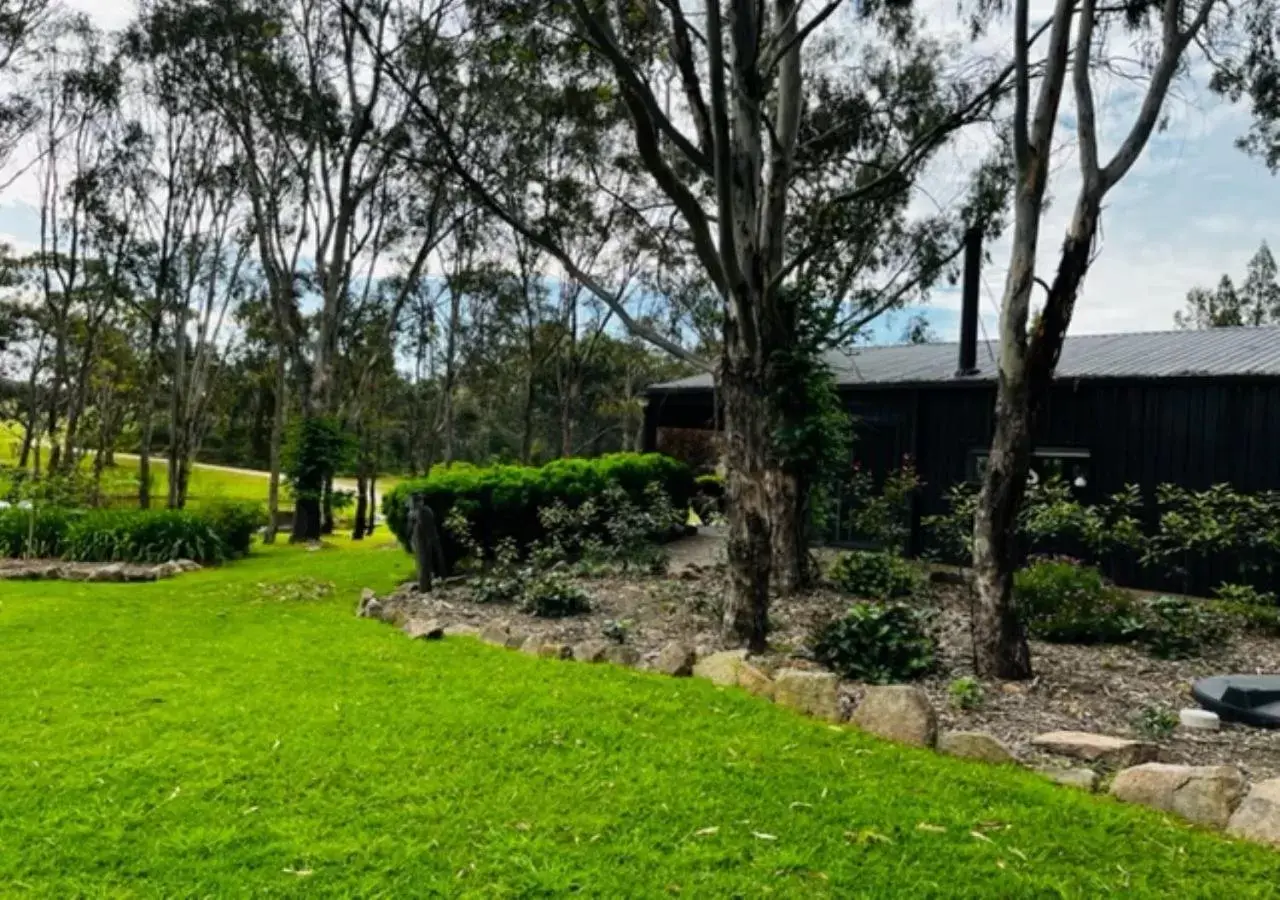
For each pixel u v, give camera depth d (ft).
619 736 12.73
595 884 8.32
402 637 20.59
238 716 13.55
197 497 76.84
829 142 36.27
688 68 20.54
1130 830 9.80
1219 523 27.40
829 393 29.30
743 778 11.16
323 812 9.90
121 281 75.56
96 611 24.49
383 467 110.63
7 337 90.33
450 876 8.45
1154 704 15.69
